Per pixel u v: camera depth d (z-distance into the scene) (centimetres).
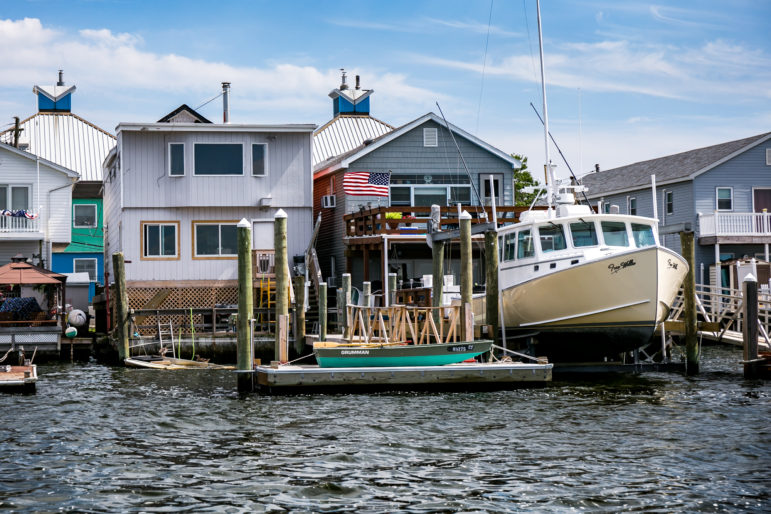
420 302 2769
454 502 1174
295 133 3494
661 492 1212
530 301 2362
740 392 2064
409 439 1543
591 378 2320
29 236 3734
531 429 1625
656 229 2378
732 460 1381
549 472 1316
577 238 2345
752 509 1141
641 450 1452
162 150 3388
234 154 3434
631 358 2500
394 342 2294
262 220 3416
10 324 2844
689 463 1365
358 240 3300
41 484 1257
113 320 3155
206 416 1772
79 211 4759
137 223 3359
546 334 2375
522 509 1145
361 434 1584
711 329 2580
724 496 1194
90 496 1201
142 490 1229
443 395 2012
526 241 2411
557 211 2480
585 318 2278
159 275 3359
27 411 1841
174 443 1520
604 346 2333
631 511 1136
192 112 4075
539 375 2109
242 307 2072
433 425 1662
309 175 3497
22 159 3769
